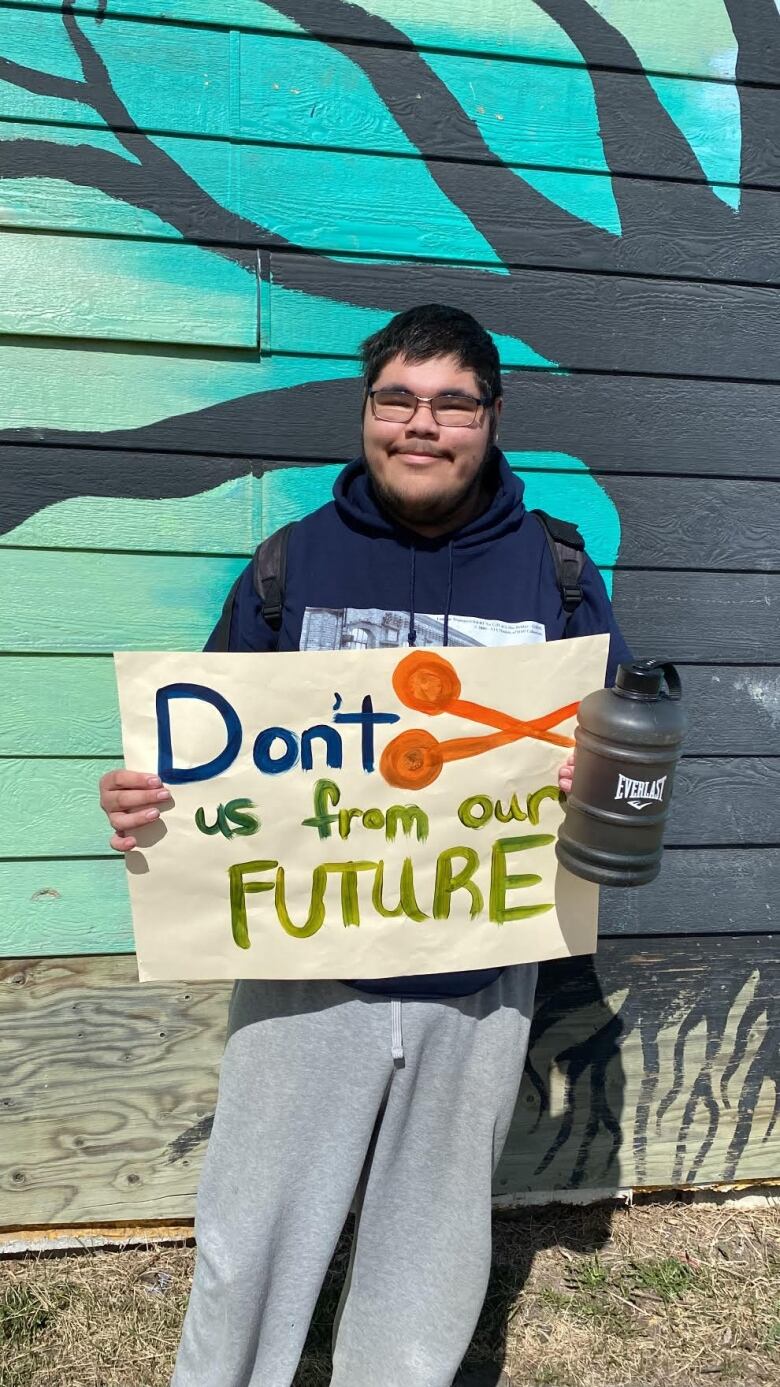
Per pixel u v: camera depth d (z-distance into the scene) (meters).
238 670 1.50
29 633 2.06
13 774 2.09
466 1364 2.04
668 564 2.24
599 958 2.34
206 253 2.00
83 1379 1.96
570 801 1.49
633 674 1.41
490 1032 1.63
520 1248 2.33
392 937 1.59
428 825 1.58
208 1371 1.61
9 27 1.88
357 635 1.55
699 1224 2.43
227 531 2.09
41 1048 2.19
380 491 1.50
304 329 2.05
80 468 2.03
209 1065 2.27
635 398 2.18
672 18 2.08
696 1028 2.41
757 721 2.33
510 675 1.55
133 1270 2.22
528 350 2.13
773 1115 2.48
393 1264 1.68
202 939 1.58
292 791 1.55
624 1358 2.07
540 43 2.04
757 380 2.22
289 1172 1.58
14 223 1.92
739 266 2.18
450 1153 1.65
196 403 2.04
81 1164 2.25
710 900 2.36
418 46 2.00
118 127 1.93
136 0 1.90
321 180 2.01
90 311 1.98
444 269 2.08
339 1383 1.71
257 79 1.96
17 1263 2.24
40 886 2.13
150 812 1.52
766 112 2.15
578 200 2.10
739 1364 2.07
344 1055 1.58
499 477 1.62
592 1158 2.42
